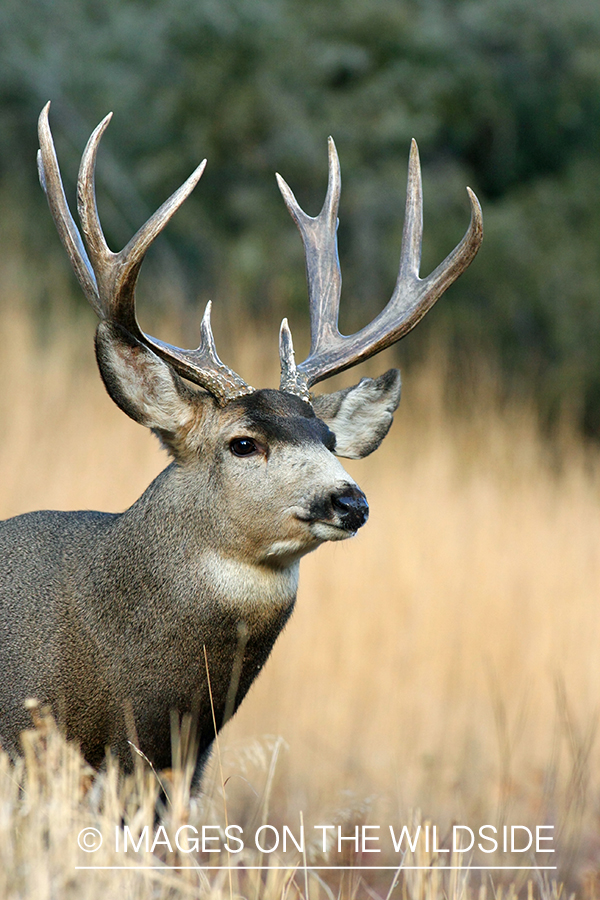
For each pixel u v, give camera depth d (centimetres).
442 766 2166
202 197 5066
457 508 3506
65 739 1263
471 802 2031
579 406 5091
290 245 4812
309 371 1493
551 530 3581
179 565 1299
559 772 2156
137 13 5100
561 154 5778
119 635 1288
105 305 1362
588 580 3206
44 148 1424
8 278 4084
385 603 2709
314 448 1307
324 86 5212
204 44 5047
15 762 1234
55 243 4747
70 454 3128
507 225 5247
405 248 1595
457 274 1530
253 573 1308
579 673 2653
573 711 2495
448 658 2603
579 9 5600
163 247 4953
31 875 956
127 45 5075
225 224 5084
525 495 3825
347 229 5122
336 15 5278
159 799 1271
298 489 1280
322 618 2598
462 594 2816
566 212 5525
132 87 5084
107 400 3497
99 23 5247
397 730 2325
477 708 2509
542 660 2672
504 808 1831
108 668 1278
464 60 5462
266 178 5038
